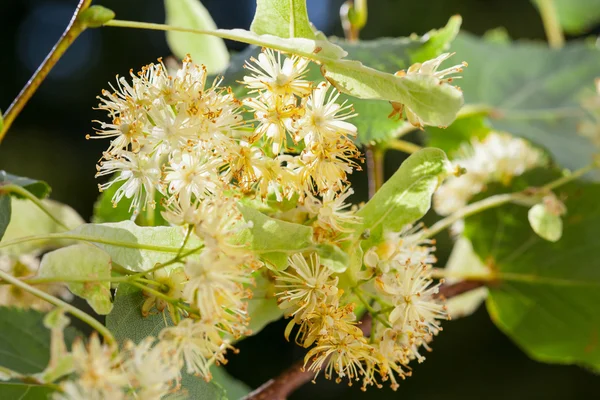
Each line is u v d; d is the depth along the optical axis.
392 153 1.29
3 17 1.53
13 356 0.46
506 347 1.39
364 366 0.51
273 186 0.47
